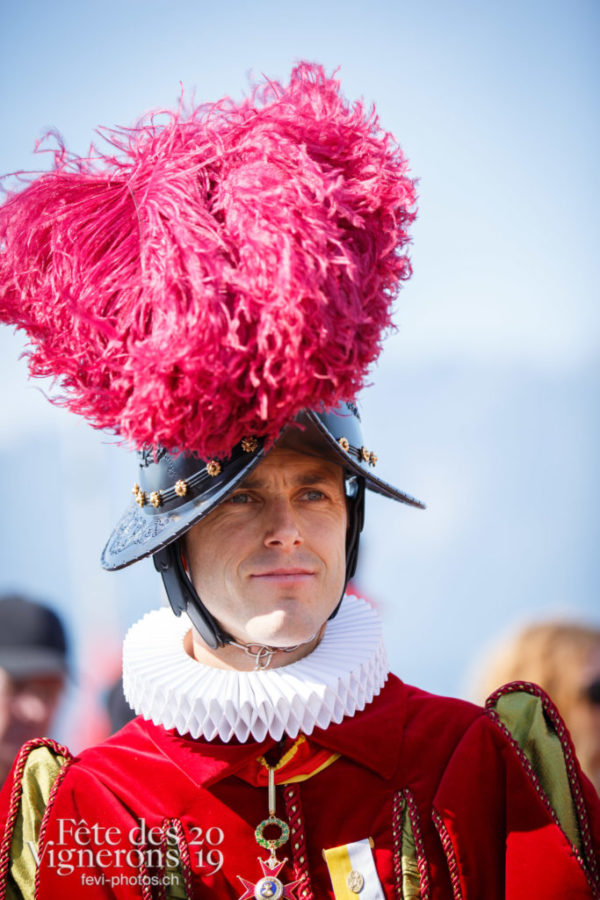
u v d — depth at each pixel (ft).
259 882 9.62
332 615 10.29
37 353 9.39
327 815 9.90
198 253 8.42
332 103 9.20
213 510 9.73
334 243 8.53
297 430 9.53
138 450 9.54
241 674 9.93
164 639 10.77
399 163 9.20
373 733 10.24
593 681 18.78
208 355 8.25
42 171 9.64
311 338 8.32
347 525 10.57
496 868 10.00
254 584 9.50
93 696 21.40
